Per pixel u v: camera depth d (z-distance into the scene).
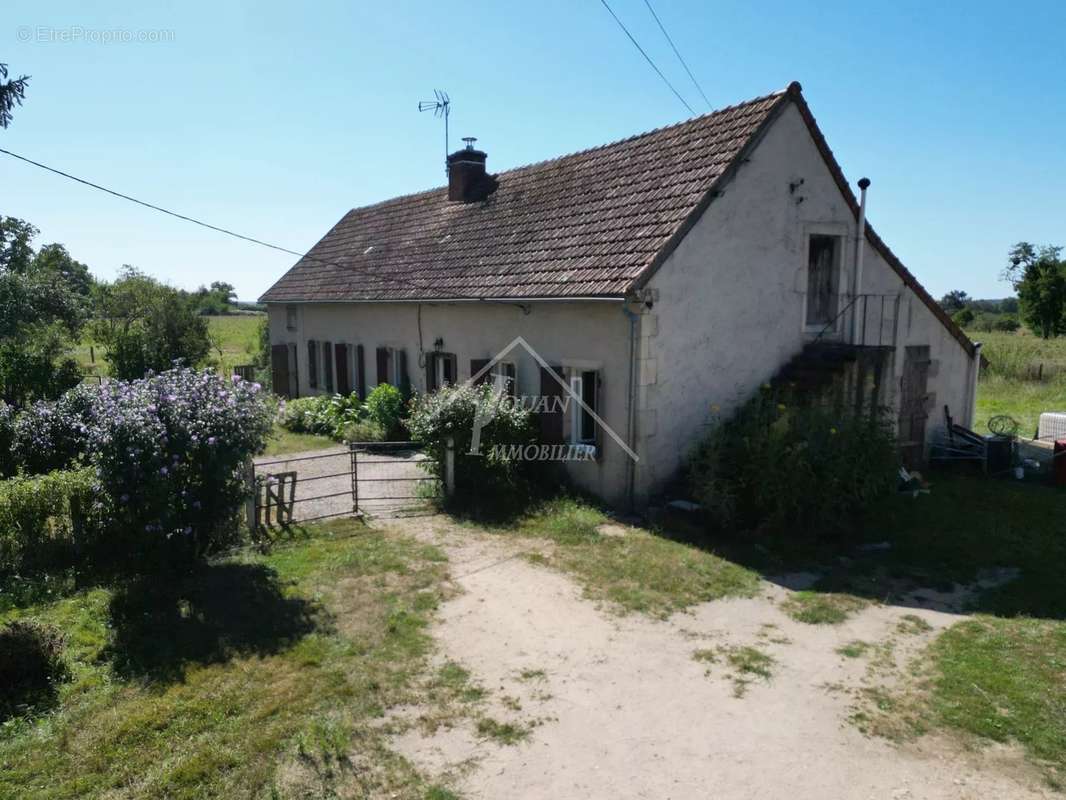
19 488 7.85
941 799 4.16
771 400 10.50
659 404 10.15
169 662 5.66
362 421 16.30
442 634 6.32
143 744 4.58
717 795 4.21
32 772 4.28
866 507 9.85
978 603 7.13
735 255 10.78
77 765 4.36
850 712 5.11
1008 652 6.00
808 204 11.62
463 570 7.92
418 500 10.80
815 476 8.98
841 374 10.98
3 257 23.70
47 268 28.02
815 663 5.87
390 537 9.05
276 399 11.18
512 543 8.89
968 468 13.38
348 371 18.80
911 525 9.47
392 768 4.41
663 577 7.72
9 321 22.88
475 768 4.43
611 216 11.67
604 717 5.04
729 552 8.53
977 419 19.44
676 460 10.48
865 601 7.18
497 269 12.98
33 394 19.52
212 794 4.11
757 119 10.81
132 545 7.77
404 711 5.07
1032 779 4.32
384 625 6.43
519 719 4.99
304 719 4.89
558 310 11.29
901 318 13.23
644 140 13.12
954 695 5.30
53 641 5.63
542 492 11.10
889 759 4.55
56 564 7.73
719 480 9.31
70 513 7.82
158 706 5.01
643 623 6.63
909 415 13.46
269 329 23.89
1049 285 49.59
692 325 10.38
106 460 7.22
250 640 6.07
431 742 4.70
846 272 12.24
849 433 9.35
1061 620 6.68
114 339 26.02
